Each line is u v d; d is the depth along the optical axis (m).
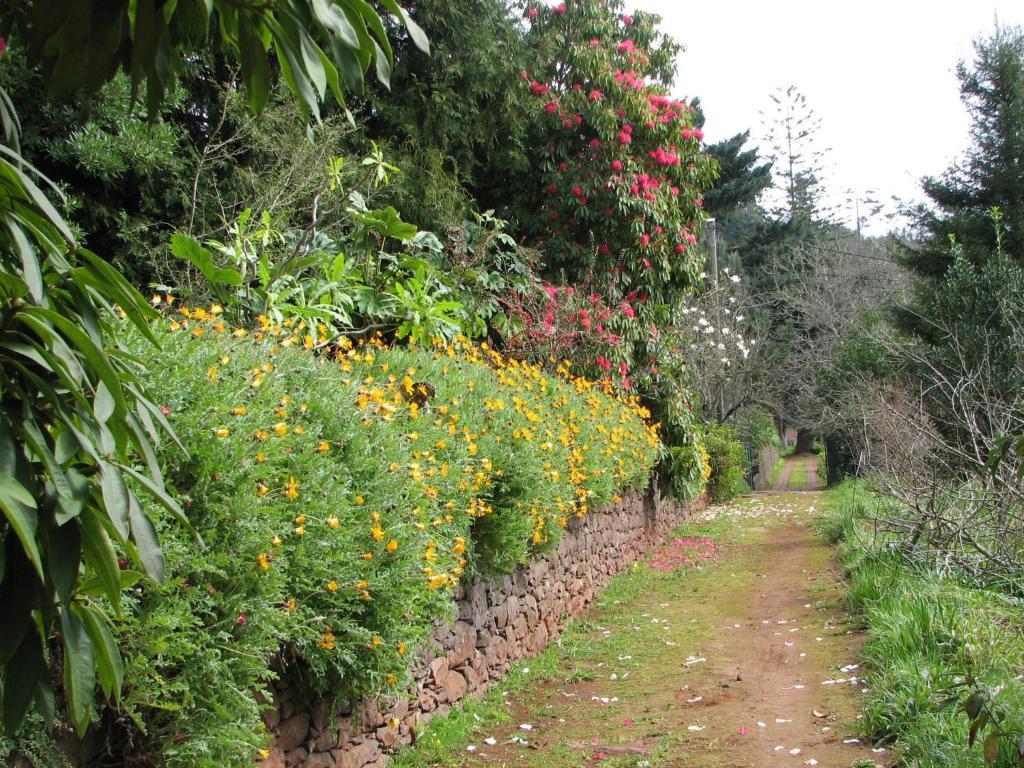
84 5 1.23
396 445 3.93
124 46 1.38
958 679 4.22
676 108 11.27
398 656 3.63
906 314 14.90
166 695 2.41
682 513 14.18
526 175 10.66
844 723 4.34
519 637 5.95
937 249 15.87
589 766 4.04
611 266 10.68
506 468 5.24
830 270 27.45
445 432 4.57
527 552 6.03
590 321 9.67
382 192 8.31
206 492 2.72
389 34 8.95
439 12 8.95
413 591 3.69
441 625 4.66
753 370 22.97
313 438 3.35
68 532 1.18
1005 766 3.27
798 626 6.64
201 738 2.52
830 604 7.21
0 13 1.44
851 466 23.19
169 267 6.33
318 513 3.20
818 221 35.00
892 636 5.17
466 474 4.61
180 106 7.08
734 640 6.44
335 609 3.28
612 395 9.98
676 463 11.87
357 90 1.38
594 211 10.55
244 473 2.82
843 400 16.84
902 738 3.87
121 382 1.31
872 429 10.48
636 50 11.30
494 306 8.90
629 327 10.54
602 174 10.53
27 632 1.18
